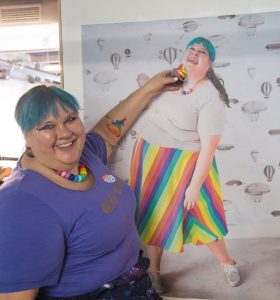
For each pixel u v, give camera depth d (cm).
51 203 74
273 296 109
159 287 115
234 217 108
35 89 79
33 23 109
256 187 105
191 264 112
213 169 106
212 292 112
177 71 102
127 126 106
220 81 101
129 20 101
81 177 84
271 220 106
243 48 99
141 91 104
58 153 78
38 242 70
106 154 105
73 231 77
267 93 100
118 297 85
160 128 106
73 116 81
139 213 112
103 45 104
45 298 82
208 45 100
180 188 108
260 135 102
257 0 96
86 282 82
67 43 105
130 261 91
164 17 100
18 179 76
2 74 116
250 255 109
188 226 110
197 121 104
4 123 120
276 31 97
